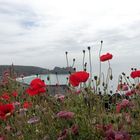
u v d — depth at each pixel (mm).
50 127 777
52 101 891
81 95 842
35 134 801
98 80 843
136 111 814
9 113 854
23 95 1202
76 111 795
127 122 770
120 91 987
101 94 875
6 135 855
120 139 648
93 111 785
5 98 1206
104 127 719
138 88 959
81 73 781
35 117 838
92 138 713
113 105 896
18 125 856
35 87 850
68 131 707
